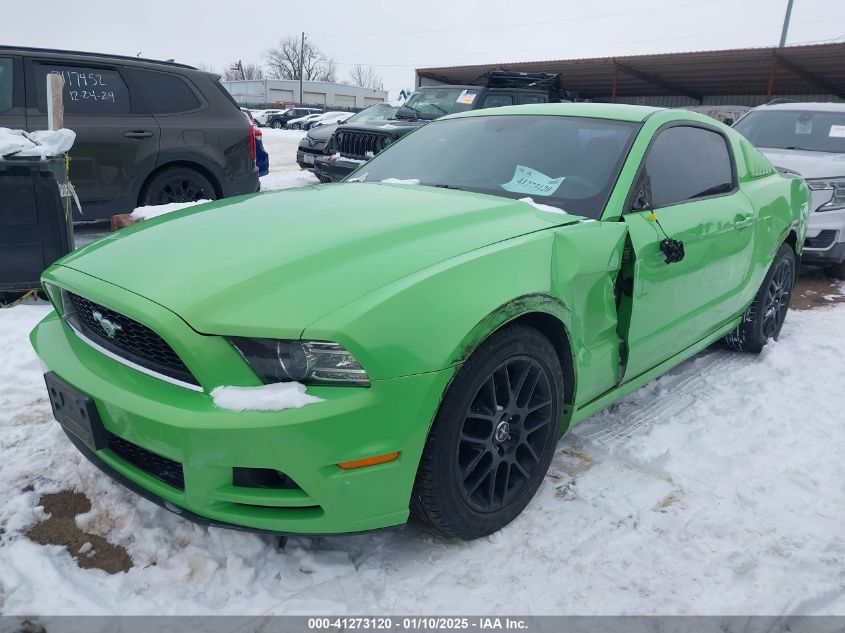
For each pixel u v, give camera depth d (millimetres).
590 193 2910
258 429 1844
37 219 4566
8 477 2666
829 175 6352
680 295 3199
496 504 2371
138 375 2094
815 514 2631
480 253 2268
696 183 3463
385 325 1933
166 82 6988
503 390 2295
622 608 2109
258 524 2000
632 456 2959
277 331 1883
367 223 2463
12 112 6375
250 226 2488
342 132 9555
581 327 2596
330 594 2113
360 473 1957
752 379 3951
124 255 2354
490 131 3537
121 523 2410
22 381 3533
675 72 24281
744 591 2195
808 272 7195
